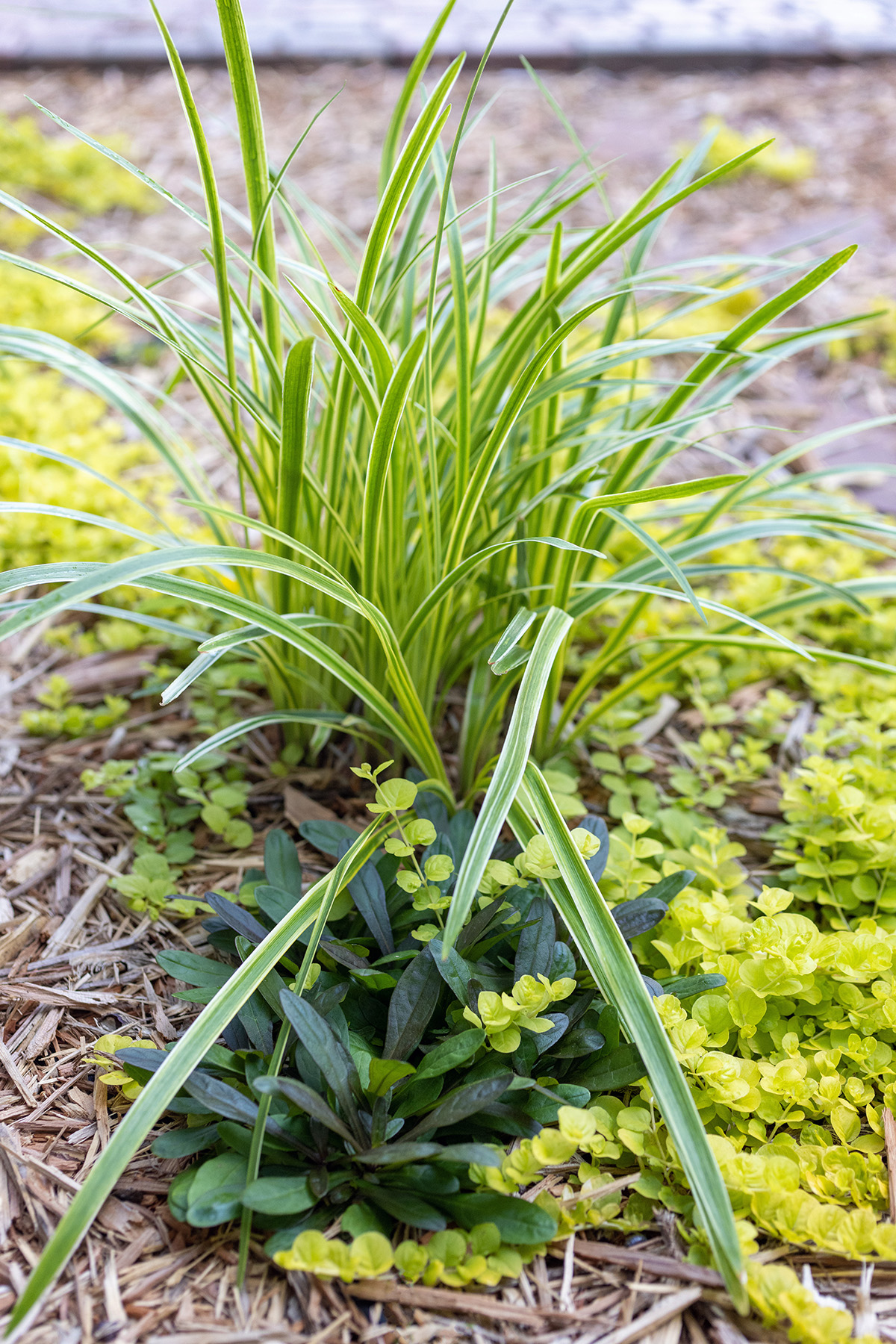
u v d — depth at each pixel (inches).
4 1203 32.7
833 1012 35.1
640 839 38.6
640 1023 32.1
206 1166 32.1
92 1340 31.2
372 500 35.7
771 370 63.5
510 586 40.0
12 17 100.8
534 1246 32.2
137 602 45.2
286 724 41.3
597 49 96.9
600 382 37.1
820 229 75.3
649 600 39.0
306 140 84.0
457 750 41.8
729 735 42.9
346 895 36.0
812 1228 31.8
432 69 94.9
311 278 35.7
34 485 47.1
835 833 38.6
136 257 69.9
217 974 34.5
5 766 40.9
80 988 36.1
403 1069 32.3
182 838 39.0
